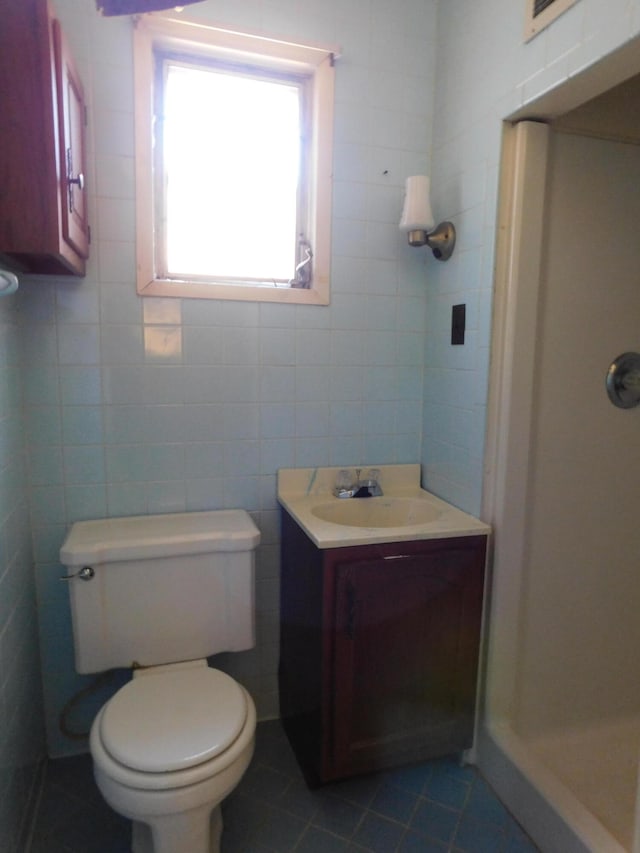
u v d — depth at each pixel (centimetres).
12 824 129
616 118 153
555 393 158
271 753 173
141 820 111
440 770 167
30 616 156
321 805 153
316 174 173
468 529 152
